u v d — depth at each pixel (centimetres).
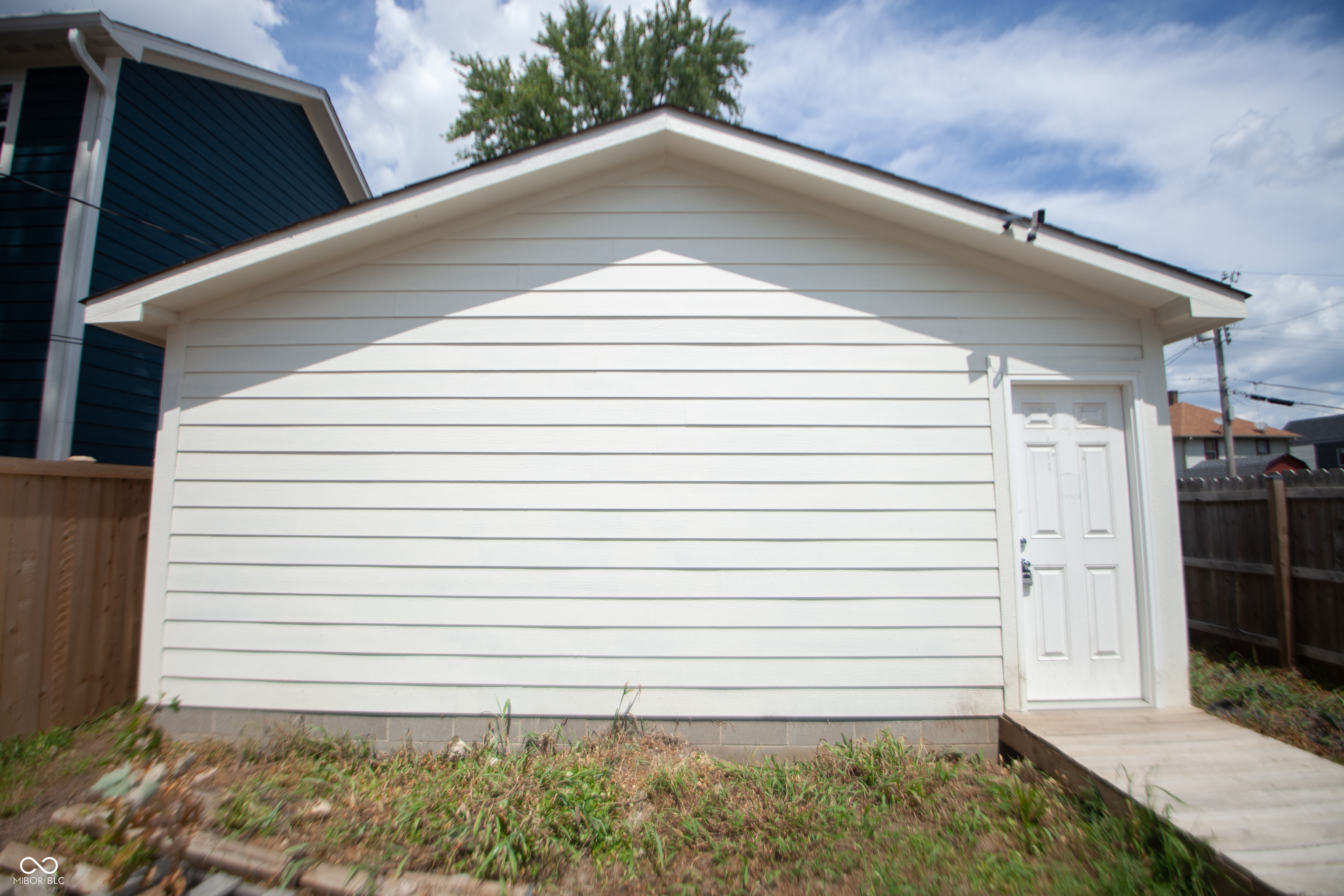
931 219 430
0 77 728
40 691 433
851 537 436
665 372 449
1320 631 513
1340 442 3912
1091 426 456
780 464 442
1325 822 287
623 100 1909
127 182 750
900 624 431
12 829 330
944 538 437
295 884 282
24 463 424
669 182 462
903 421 445
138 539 521
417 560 438
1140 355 448
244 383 450
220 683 433
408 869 299
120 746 402
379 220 424
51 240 694
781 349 450
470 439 445
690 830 332
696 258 457
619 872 309
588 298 454
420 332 452
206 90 880
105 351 729
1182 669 433
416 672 430
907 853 308
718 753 423
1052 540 447
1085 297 449
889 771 382
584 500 440
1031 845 308
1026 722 405
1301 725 428
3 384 672
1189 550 663
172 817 295
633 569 435
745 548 436
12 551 418
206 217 880
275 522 441
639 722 426
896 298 452
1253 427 3962
